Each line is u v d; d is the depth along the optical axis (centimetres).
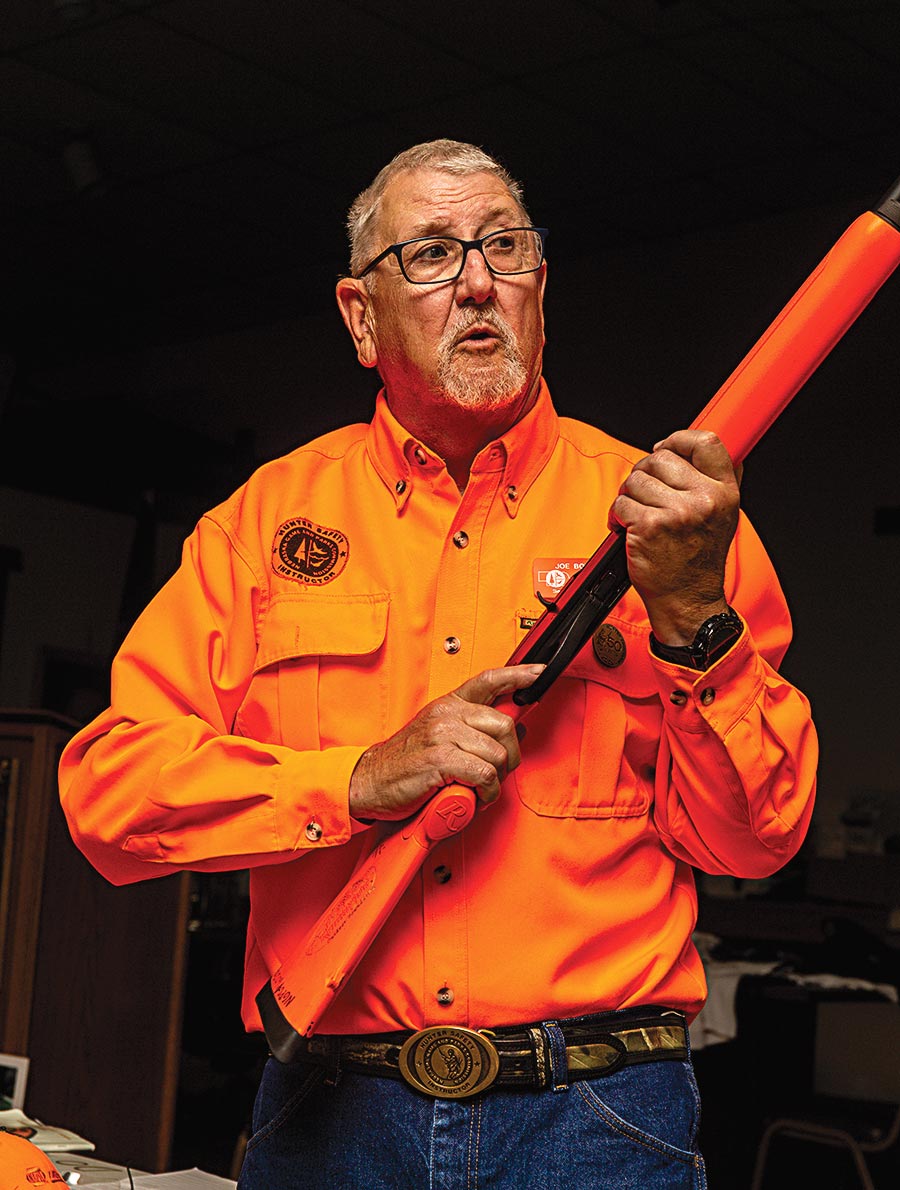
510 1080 113
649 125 564
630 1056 116
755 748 113
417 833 112
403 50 504
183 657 129
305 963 116
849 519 734
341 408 806
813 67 511
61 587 967
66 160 575
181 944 224
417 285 123
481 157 127
